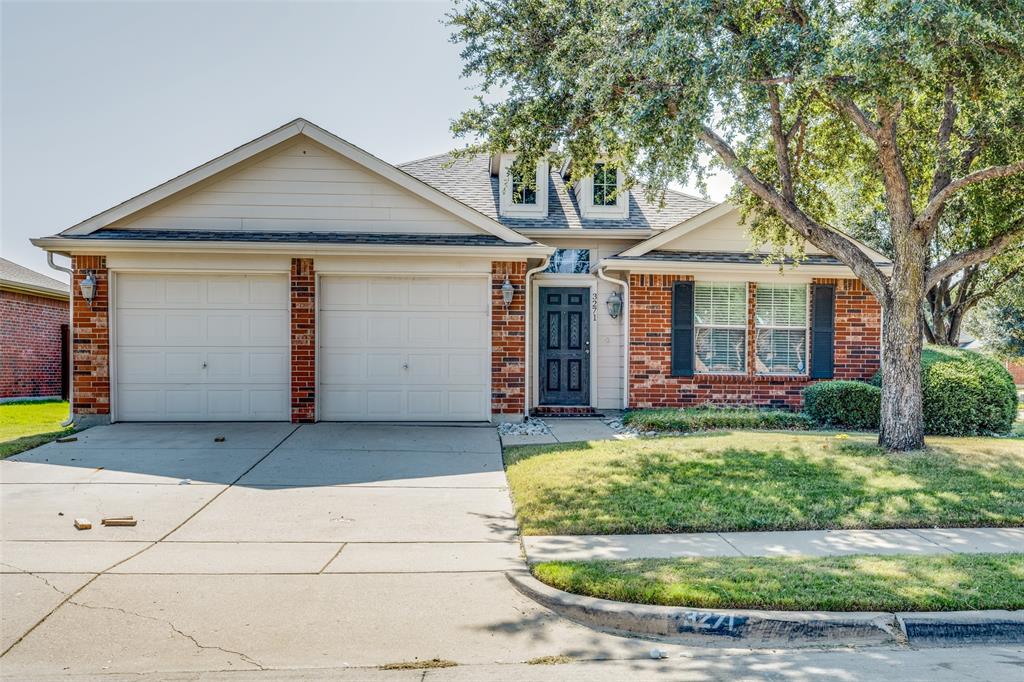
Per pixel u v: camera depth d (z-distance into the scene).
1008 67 7.64
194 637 4.27
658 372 13.69
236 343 11.69
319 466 8.91
